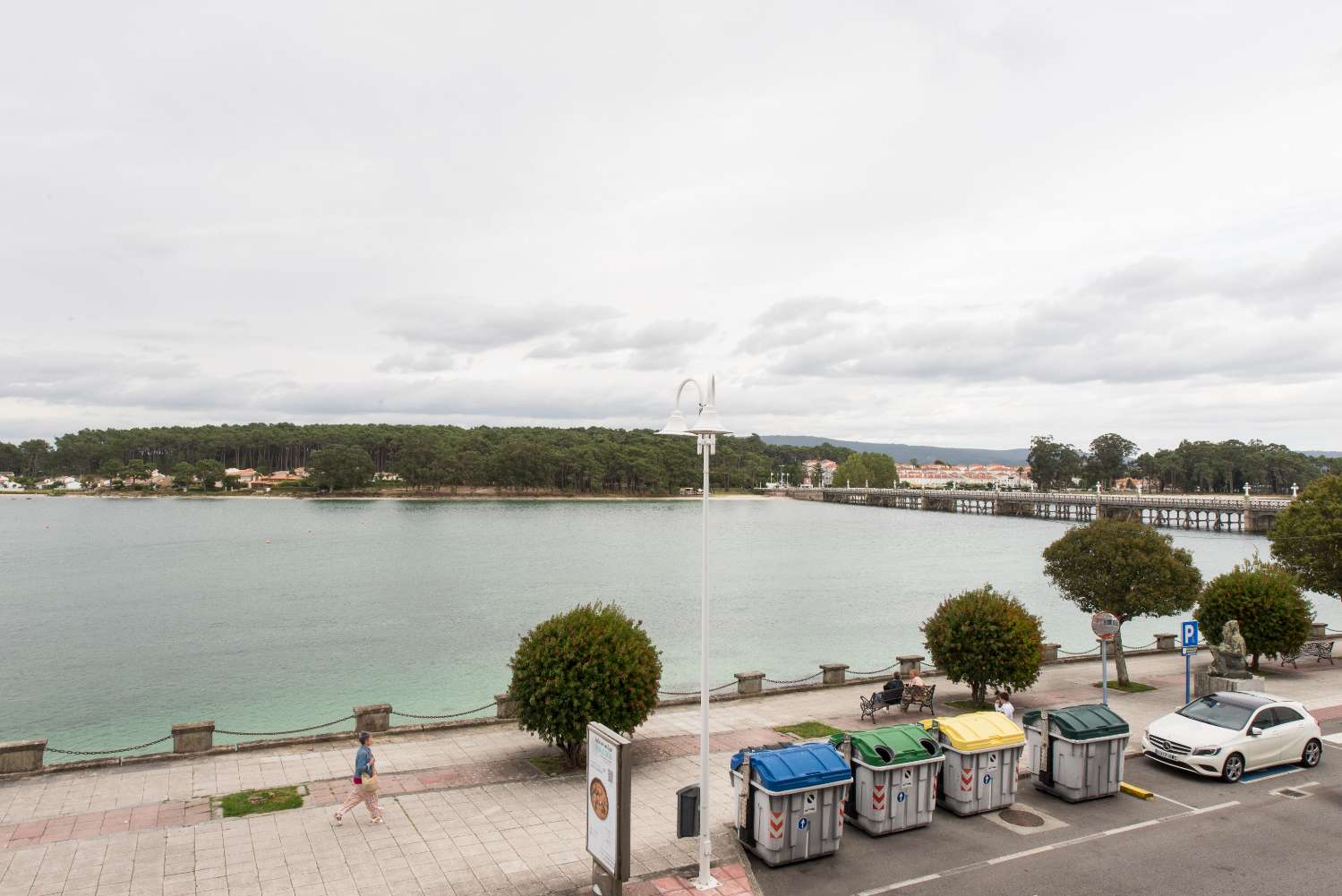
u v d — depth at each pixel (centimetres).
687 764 1891
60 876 1274
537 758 1953
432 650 4431
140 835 1441
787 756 1377
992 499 18662
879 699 2323
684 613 5653
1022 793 1680
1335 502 3344
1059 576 2927
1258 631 2866
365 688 3619
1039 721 1716
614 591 6662
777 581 7356
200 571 7706
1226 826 1505
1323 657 3203
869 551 10300
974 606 2436
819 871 1322
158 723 3122
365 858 1354
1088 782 1623
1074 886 1267
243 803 1616
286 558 8844
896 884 1275
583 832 1479
